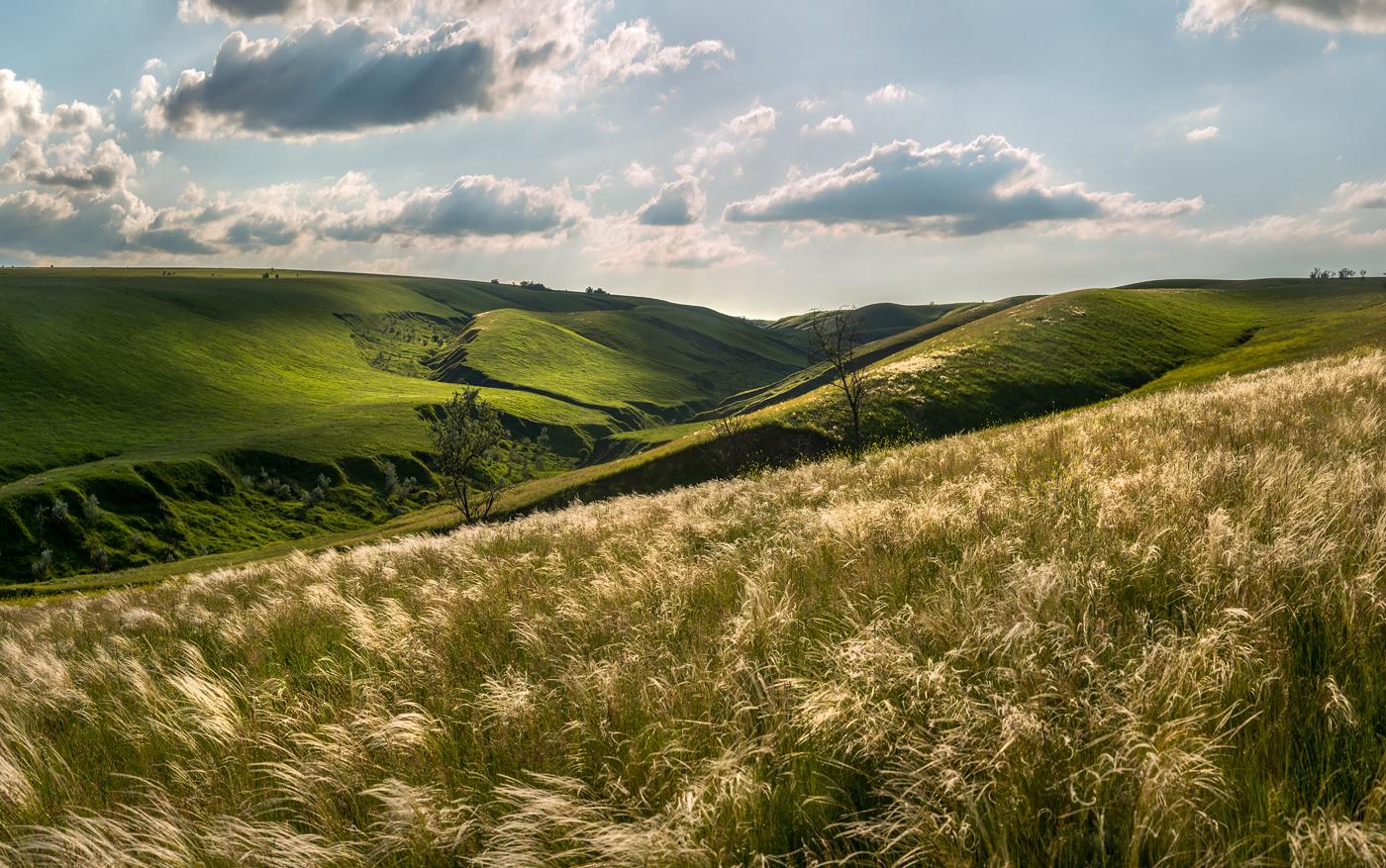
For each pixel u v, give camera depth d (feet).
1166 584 15.05
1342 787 8.77
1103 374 283.79
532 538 43.52
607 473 265.13
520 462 600.39
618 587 23.09
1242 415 37.14
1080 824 8.54
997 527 21.81
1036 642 12.55
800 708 11.71
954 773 9.04
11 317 617.62
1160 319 355.77
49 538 382.22
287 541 432.25
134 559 392.68
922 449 59.52
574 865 9.69
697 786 10.20
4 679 24.53
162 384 623.36
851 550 21.80
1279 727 9.45
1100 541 17.85
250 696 18.71
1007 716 10.16
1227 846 7.93
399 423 604.49
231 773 14.11
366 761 13.41
